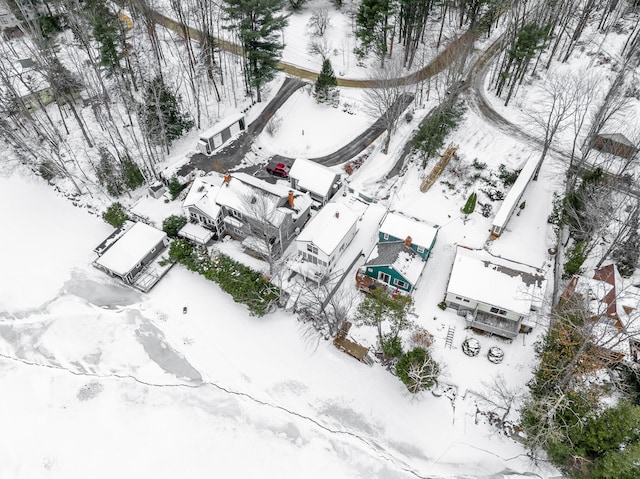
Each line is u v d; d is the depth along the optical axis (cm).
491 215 5269
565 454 3381
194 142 6328
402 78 6912
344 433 3900
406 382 3819
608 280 4388
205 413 4047
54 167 5922
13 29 7656
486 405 3916
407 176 5759
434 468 3694
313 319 4500
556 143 5778
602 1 7581
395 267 4422
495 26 7644
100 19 5878
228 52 7450
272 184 5381
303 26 8069
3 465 3831
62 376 4309
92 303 4791
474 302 4297
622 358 3947
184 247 4956
